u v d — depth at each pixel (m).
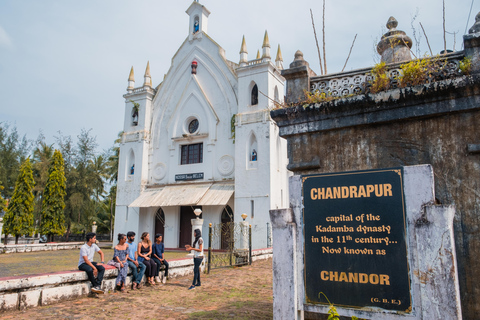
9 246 21.73
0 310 6.67
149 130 27.22
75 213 32.19
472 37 4.33
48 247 24.23
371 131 4.79
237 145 22.47
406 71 4.57
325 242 4.15
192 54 26.56
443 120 4.40
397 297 3.65
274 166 21.78
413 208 3.69
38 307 7.20
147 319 6.54
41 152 39.53
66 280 7.88
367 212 3.95
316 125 5.07
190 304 7.70
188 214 24.47
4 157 39.56
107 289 8.76
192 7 27.27
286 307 4.17
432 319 3.41
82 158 34.56
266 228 20.55
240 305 7.50
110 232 43.31
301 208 4.36
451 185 4.26
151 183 26.28
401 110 4.54
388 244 3.78
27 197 27.00
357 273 3.91
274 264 4.34
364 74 5.15
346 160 4.88
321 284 4.09
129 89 28.27
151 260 9.94
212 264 13.94
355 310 3.84
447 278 3.39
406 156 4.53
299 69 5.41
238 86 23.34
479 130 4.19
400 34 6.54
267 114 21.73
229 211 23.27
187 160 25.47
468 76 4.09
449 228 3.44
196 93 25.61
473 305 3.97
